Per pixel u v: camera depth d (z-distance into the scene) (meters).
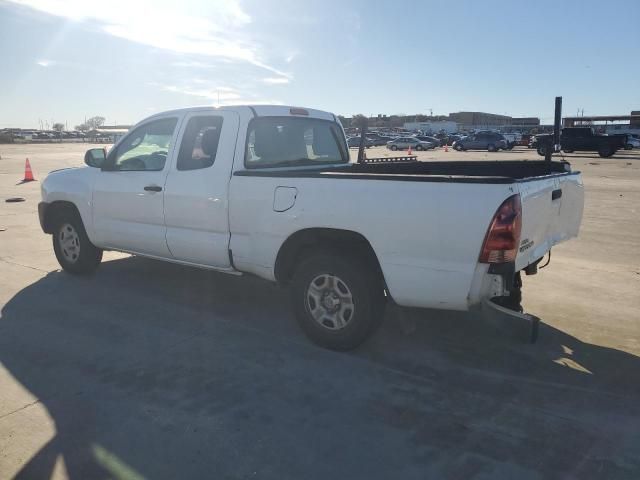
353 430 3.38
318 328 4.57
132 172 5.77
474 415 3.56
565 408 3.65
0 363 4.31
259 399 3.76
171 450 3.17
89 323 5.16
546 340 4.79
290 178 4.50
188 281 6.55
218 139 5.10
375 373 4.16
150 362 4.33
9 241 8.81
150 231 5.64
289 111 5.59
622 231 9.93
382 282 4.36
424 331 4.98
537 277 6.84
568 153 40.19
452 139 62.12
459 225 3.78
